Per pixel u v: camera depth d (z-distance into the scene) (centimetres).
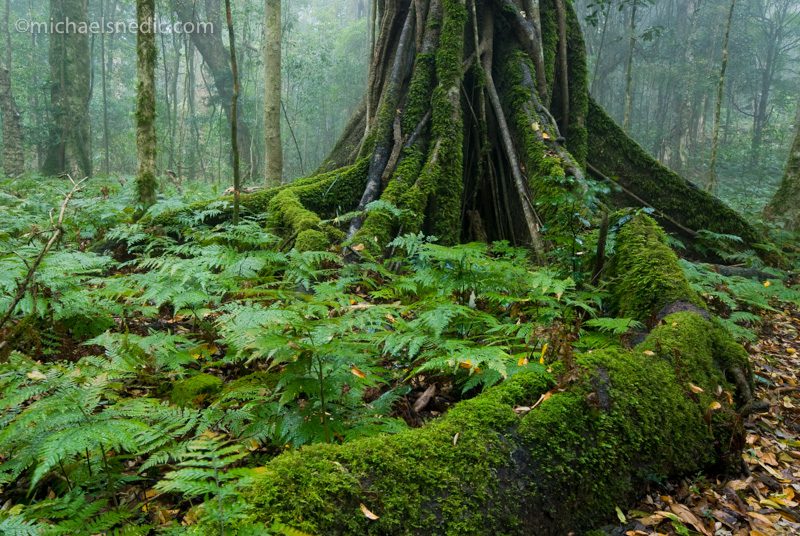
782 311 664
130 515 201
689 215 848
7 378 243
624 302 438
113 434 196
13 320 356
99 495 229
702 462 308
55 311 343
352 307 339
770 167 2855
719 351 379
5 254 461
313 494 189
